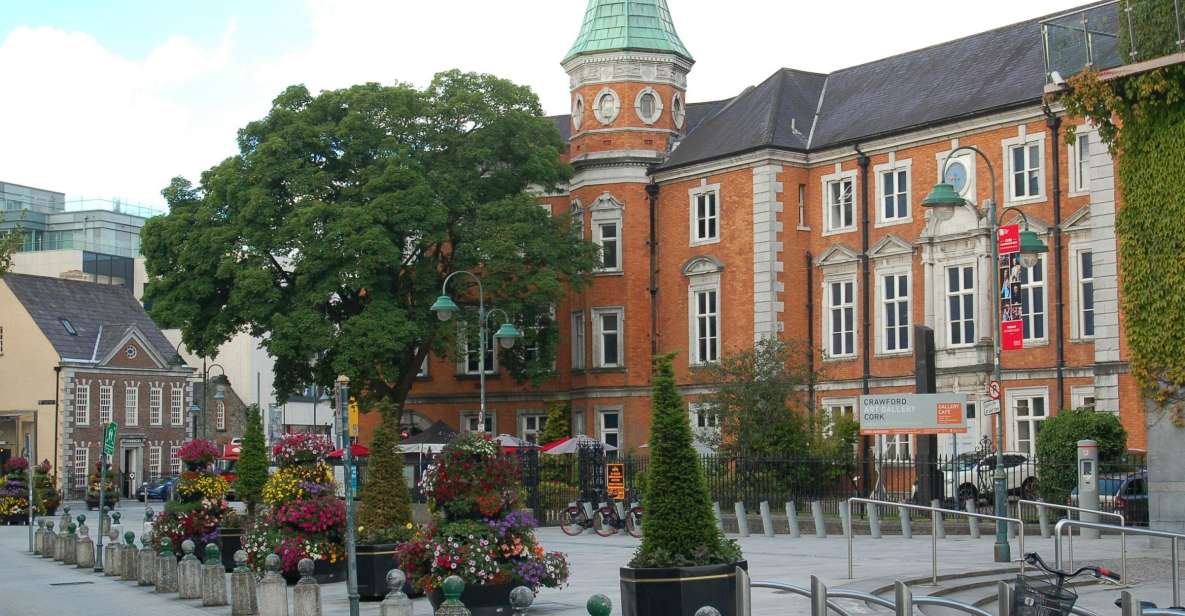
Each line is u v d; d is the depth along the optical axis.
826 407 51.03
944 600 13.30
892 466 45.97
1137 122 28.50
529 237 52.91
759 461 39.84
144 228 54.41
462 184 53.88
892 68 53.62
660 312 56.03
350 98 53.28
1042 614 13.29
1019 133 45.12
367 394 55.78
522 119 54.09
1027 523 34.81
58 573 32.06
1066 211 43.84
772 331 51.41
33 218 117.56
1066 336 43.75
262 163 52.22
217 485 31.59
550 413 57.72
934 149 47.91
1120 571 24.56
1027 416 44.78
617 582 25.39
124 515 57.16
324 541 26.31
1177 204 27.77
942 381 47.09
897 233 49.06
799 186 52.62
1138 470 33.97
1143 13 28.16
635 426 55.94
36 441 75.44
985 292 45.72
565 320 59.56
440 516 21.12
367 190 51.53
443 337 52.09
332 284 50.78
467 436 21.28
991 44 50.00
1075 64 29.81
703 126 57.69
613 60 56.94
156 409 81.06
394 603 17.33
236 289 52.06
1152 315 28.31
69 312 79.06
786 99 54.72
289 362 54.66
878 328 49.53
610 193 56.75
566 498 44.34
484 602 20.39
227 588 27.14
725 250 53.38
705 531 17.06
